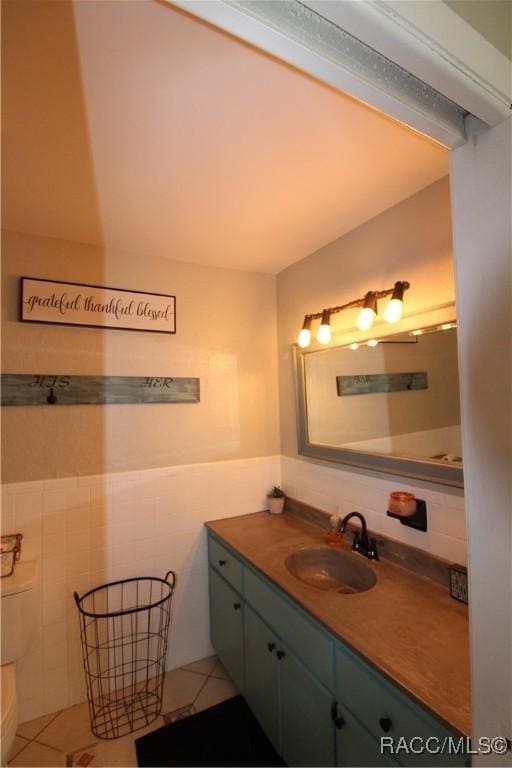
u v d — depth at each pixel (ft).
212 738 5.40
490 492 1.98
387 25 1.45
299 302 7.27
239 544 5.98
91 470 6.17
